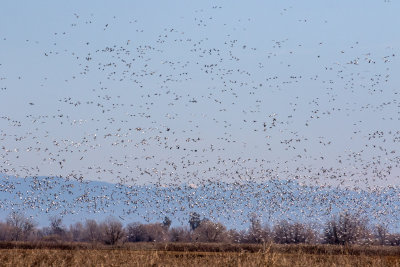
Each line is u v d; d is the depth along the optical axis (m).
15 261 31.66
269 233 61.00
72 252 37.62
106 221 82.81
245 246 55.66
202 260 32.62
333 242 58.69
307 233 60.28
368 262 33.41
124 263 30.39
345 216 58.66
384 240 58.72
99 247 47.56
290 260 30.77
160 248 55.72
